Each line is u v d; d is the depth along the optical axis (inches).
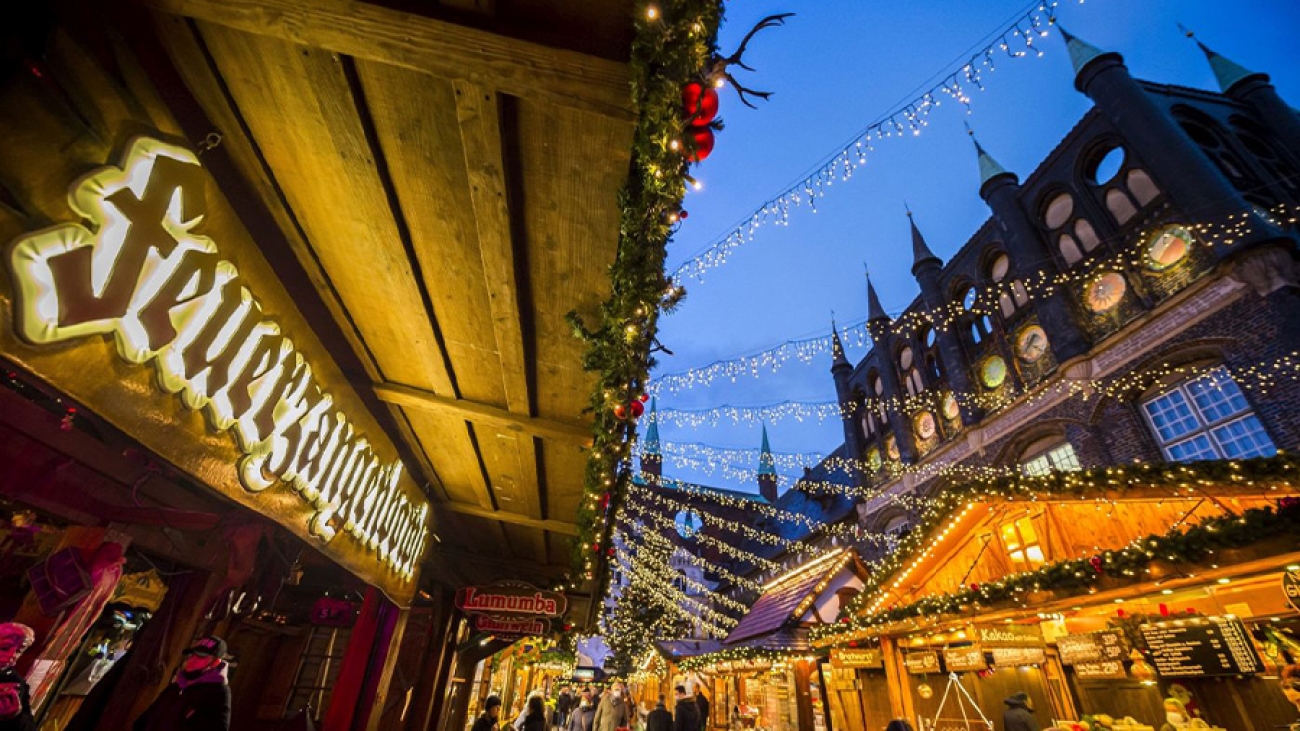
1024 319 610.2
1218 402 413.4
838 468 1031.6
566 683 1223.5
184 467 71.9
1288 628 176.4
